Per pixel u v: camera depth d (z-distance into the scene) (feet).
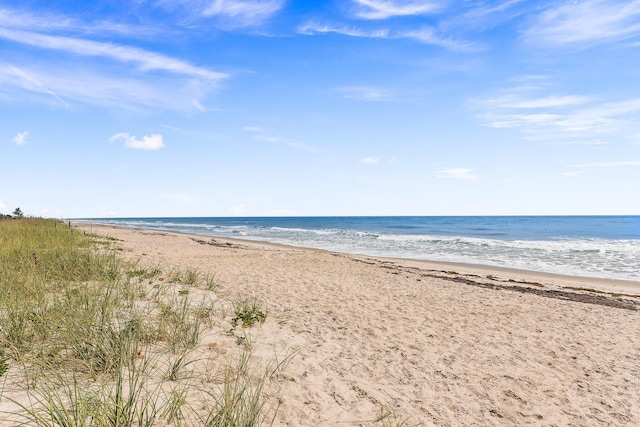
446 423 14.23
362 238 137.80
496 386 17.94
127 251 59.00
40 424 10.14
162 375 14.65
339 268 56.75
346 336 23.48
